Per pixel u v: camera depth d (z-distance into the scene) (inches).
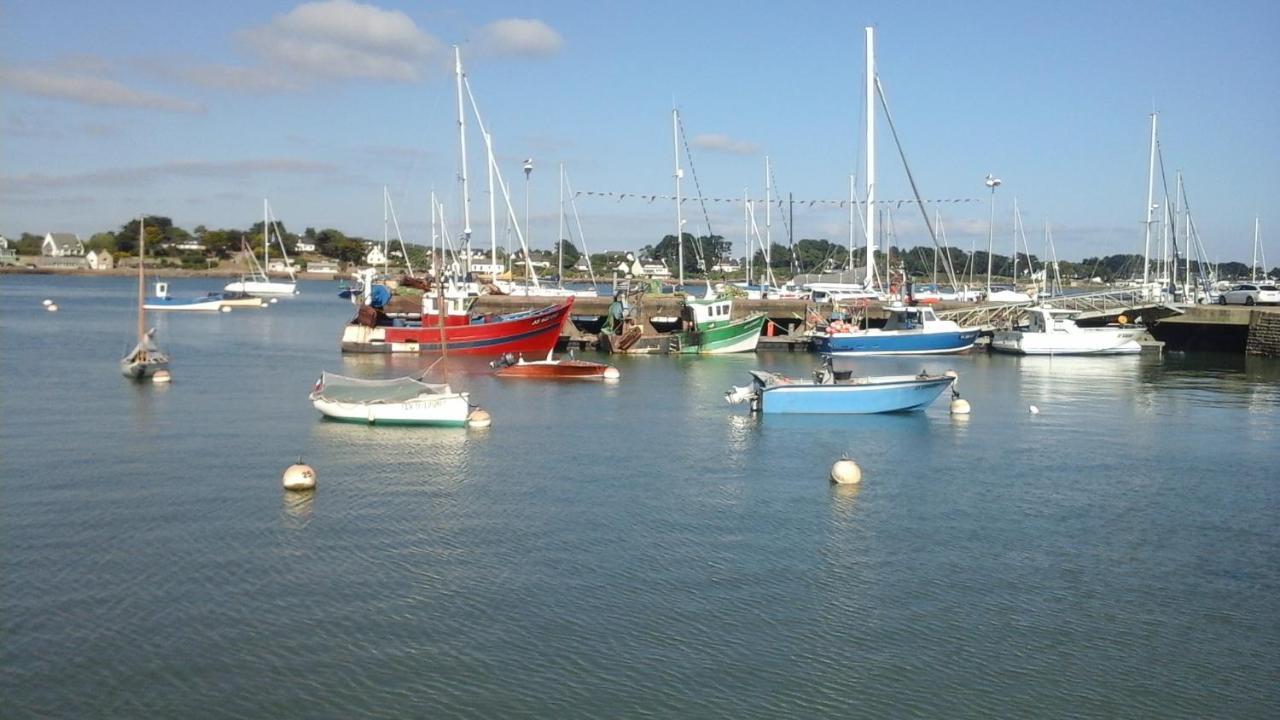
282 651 860.0
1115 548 1144.2
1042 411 2054.6
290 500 1293.1
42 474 1412.4
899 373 2746.1
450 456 1551.4
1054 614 957.8
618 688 807.7
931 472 1487.5
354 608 946.7
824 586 1015.6
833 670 842.8
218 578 1016.2
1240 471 1510.8
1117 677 840.9
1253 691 823.1
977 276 7711.6
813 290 4146.2
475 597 976.3
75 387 2261.3
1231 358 3157.0
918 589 1012.5
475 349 3043.8
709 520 1229.1
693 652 869.2
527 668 837.2
